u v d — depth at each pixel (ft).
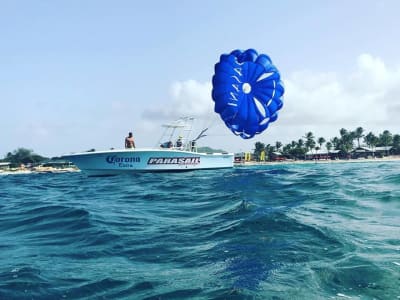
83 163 86.12
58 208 37.14
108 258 21.33
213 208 35.01
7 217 35.06
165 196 46.57
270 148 453.17
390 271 17.34
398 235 23.34
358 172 71.72
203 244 23.03
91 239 25.48
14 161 474.49
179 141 96.99
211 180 64.95
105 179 81.56
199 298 15.44
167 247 22.91
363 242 21.90
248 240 23.06
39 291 16.72
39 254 22.66
